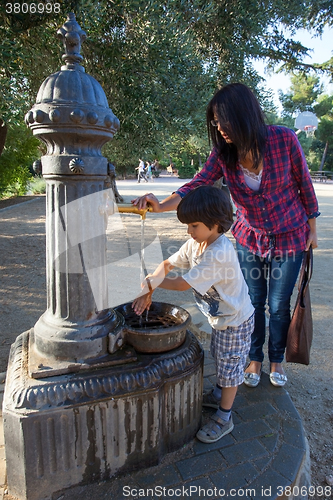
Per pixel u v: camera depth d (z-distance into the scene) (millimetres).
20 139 11539
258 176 1794
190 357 1590
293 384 2480
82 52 4543
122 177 26297
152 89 4391
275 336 2092
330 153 33438
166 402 1519
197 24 5539
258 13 5914
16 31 3619
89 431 1383
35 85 4891
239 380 1677
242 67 6215
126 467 1473
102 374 1407
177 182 22141
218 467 1527
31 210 10625
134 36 4215
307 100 29406
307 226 1978
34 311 3549
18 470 1348
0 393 2055
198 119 4703
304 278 1956
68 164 1323
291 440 1703
